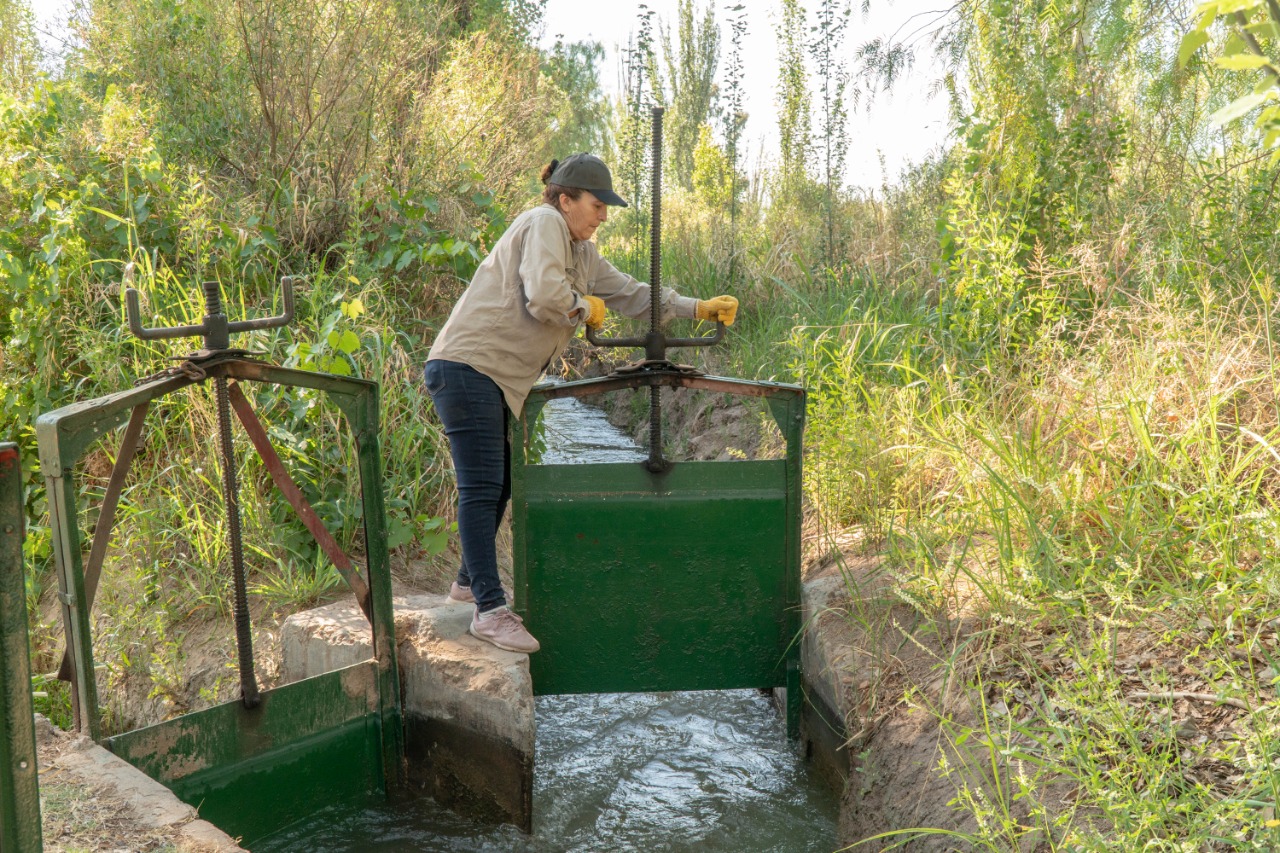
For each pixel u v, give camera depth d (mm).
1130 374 3992
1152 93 3307
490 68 8523
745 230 9672
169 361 4832
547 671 3979
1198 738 2549
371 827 3590
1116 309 4578
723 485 3930
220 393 3180
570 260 3705
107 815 2561
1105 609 3139
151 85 6812
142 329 2998
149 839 2473
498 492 3713
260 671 4031
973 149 5926
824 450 4926
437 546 4648
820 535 4816
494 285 3578
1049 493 3646
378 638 3629
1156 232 5309
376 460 3564
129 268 4895
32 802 1863
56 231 5004
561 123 11969
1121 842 2199
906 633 3375
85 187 5215
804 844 3424
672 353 8961
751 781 3848
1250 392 3631
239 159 6723
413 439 5168
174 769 3115
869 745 3367
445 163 6883
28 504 4922
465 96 7609
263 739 3342
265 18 6531
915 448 4332
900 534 4234
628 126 11672
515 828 3547
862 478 4695
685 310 3953
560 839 3508
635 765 3965
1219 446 3375
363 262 5867
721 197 11094
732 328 8430
